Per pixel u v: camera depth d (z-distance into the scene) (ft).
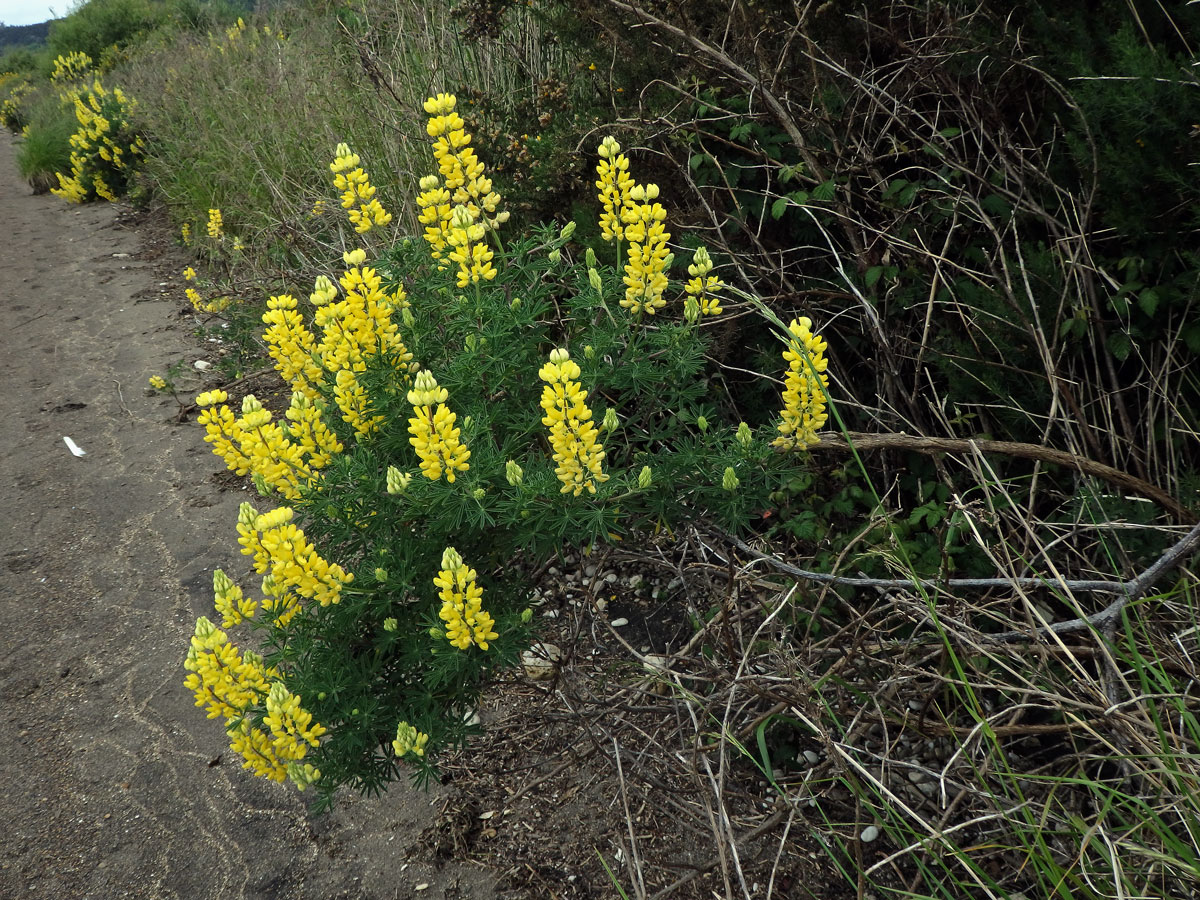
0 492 14.76
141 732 9.73
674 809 8.04
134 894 7.88
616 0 12.10
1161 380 9.20
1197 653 7.37
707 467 8.04
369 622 7.87
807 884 7.38
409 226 16.22
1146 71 8.48
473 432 7.39
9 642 11.23
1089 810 7.48
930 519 9.31
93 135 35.55
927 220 10.74
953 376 9.98
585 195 13.16
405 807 8.55
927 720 8.03
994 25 10.37
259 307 19.01
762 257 11.45
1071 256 9.37
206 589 12.01
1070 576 8.99
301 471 7.76
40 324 22.58
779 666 7.91
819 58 11.95
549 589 11.07
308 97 23.65
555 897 7.54
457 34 18.19
